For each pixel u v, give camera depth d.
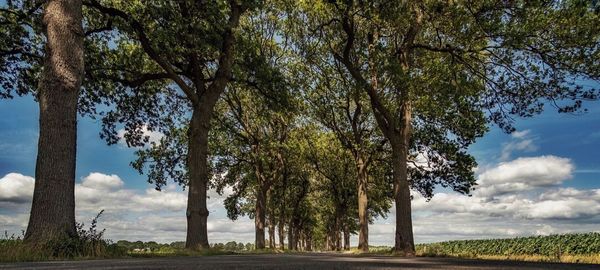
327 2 20.22
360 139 33.47
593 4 12.87
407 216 20.39
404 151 21.05
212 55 18.77
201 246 16.52
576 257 16.83
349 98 29.72
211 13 16.72
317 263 6.34
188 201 17.17
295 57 29.91
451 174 29.70
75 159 10.94
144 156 31.06
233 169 37.53
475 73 19.73
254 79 21.03
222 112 35.91
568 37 16.98
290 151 38.00
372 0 18.16
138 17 17.78
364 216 32.88
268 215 54.34
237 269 4.43
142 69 21.03
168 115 25.25
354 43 23.09
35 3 18.27
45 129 10.58
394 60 17.94
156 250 14.55
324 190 53.84
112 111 23.34
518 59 18.75
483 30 17.59
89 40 19.53
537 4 16.58
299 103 30.31
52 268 4.95
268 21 31.30
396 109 22.86
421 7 19.08
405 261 8.47
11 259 8.25
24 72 19.52
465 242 47.53
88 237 10.47
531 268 5.18
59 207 10.30
